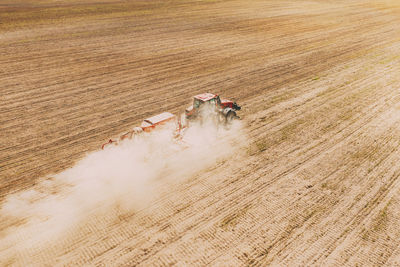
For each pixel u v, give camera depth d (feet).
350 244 26.25
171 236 27.35
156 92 61.41
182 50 90.12
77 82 66.23
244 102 56.24
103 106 55.11
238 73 71.97
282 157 39.09
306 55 85.56
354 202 30.99
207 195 32.48
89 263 24.76
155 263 24.76
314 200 31.40
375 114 50.01
